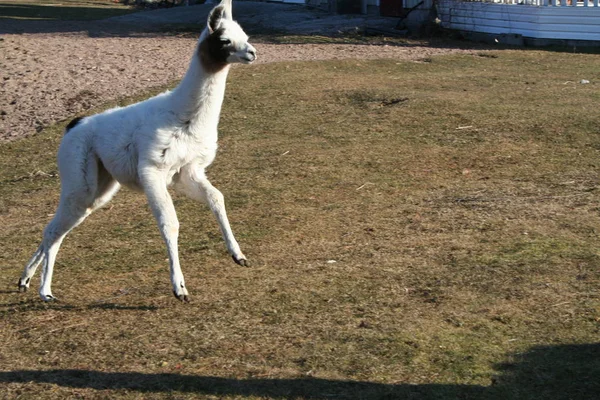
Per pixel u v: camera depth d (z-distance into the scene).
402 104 12.70
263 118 12.43
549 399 4.46
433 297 5.88
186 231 7.80
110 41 21.36
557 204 8.11
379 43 20.00
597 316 5.47
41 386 4.73
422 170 9.62
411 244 7.12
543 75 15.11
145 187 5.79
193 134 5.86
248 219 8.08
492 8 20.12
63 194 6.02
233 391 4.59
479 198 8.44
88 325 5.61
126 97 13.98
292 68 15.97
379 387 4.60
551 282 6.09
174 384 4.70
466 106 12.45
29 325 5.65
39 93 14.59
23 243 7.71
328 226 7.76
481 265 6.50
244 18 26.25
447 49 18.80
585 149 10.17
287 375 4.76
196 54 5.79
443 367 4.83
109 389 4.67
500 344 5.12
